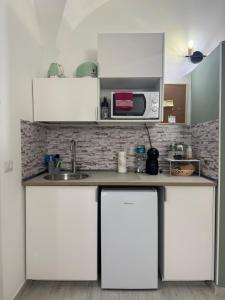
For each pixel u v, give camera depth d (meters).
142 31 2.21
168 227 1.69
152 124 2.22
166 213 1.68
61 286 1.76
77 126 2.26
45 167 2.19
